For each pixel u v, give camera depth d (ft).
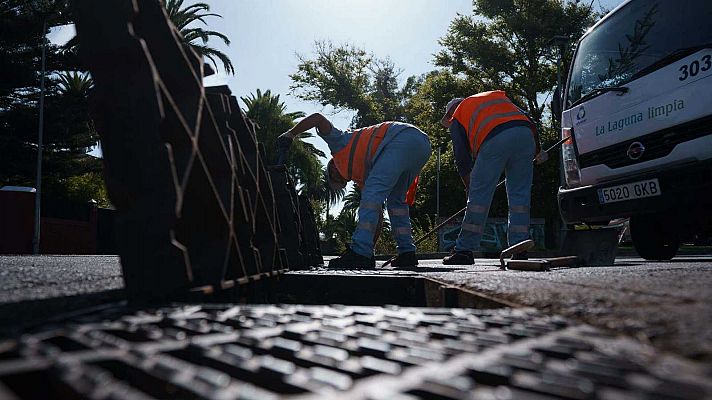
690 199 15.75
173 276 4.72
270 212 9.79
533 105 110.73
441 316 4.35
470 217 18.53
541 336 3.43
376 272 11.57
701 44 15.98
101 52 4.69
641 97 17.19
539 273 10.32
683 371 2.48
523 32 108.99
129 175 4.73
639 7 18.52
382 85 143.54
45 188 102.27
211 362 2.62
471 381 2.11
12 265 13.51
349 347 2.96
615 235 16.05
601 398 1.84
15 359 2.59
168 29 5.59
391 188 16.55
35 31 90.74
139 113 4.72
